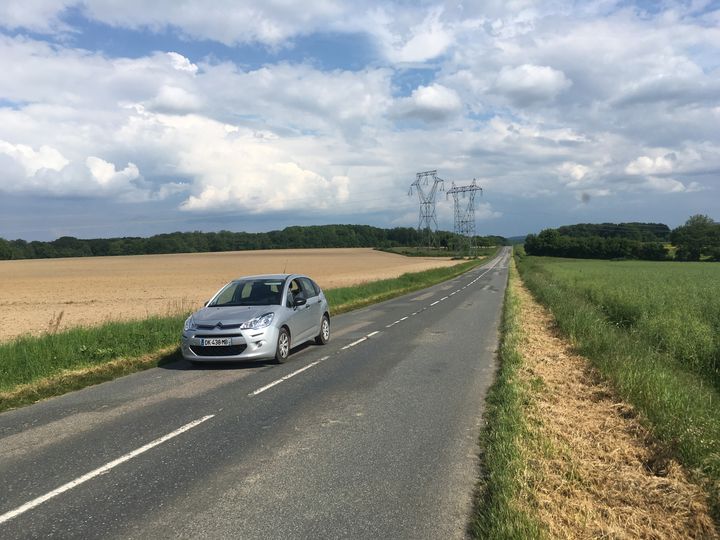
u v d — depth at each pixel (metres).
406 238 169.62
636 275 39.53
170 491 4.30
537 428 5.54
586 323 12.41
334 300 22.81
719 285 25.22
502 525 3.47
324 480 4.48
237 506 4.01
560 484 4.24
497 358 10.15
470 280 44.31
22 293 34.25
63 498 4.19
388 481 4.45
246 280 11.45
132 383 8.45
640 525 3.69
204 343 9.31
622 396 6.83
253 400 7.22
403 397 7.25
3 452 5.28
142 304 25.97
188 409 6.80
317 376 8.71
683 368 9.41
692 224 101.75
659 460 4.74
